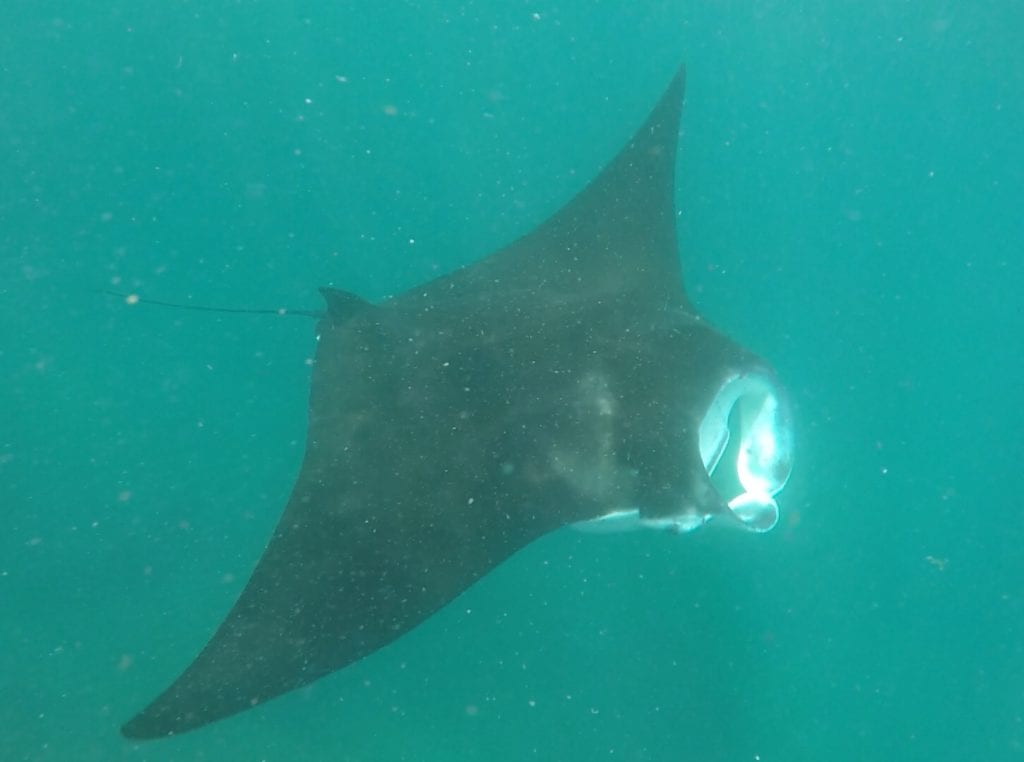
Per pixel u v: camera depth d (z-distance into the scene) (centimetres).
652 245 508
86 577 680
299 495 346
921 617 621
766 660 597
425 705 595
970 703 582
